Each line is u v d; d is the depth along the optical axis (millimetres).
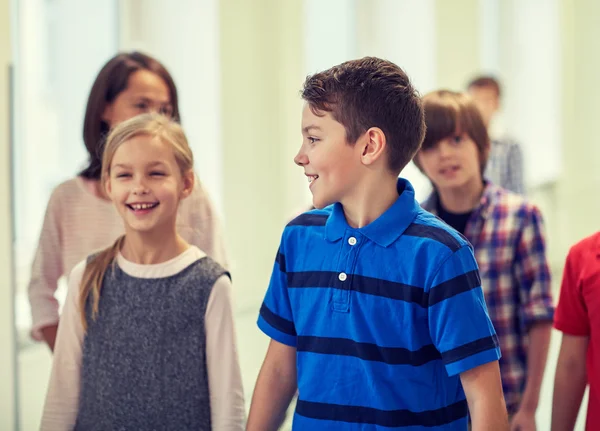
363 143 1511
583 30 8117
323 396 1557
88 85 3934
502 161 4828
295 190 4793
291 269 1651
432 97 2311
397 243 1509
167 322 1821
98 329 1862
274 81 4637
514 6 8016
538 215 2287
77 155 3955
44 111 3838
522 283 2264
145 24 4098
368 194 1536
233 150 4363
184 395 1798
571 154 8195
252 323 4441
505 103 7961
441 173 2285
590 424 1843
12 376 2453
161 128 1914
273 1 4594
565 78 8141
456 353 1434
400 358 1491
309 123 1535
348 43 6152
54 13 3854
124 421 1809
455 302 1446
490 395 1448
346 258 1543
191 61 4246
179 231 2244
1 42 2381
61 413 1881
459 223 2371
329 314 1552
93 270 1911
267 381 1705
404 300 1484
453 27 6844
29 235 3738
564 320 1900
